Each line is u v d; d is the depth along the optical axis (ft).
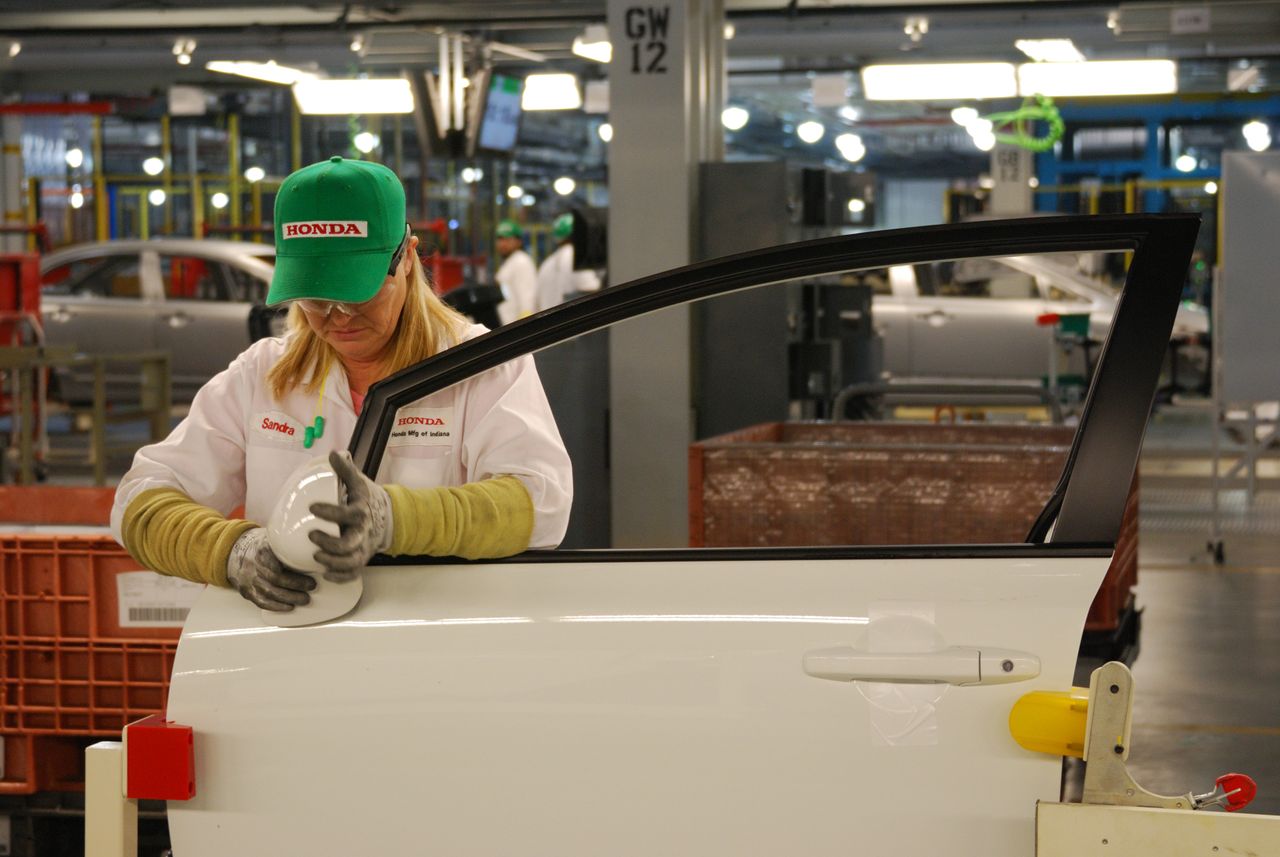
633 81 25.48
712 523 16.46
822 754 6.14
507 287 42.83
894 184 127.95
